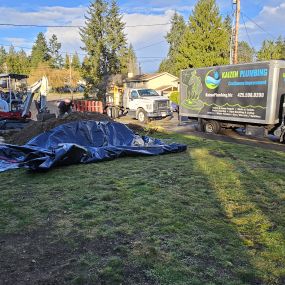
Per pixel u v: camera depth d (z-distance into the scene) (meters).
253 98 14.56
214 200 6.39
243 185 7.37
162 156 10.69
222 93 16.17
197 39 42.12
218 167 9.04
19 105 19.61
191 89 18.19
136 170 8.73
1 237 4.90
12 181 7.96
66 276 3.86
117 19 48.03
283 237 4.83
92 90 46.88
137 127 17.94
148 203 6.18
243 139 15.45
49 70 82.75
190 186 7.28
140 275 3.86
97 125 11.84
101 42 46.97
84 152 9.63
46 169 8.62
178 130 18.91
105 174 8.38
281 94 14.00
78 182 7.66
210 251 4.40
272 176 8.09
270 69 13.68
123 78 49.78
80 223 5.34
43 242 4.72
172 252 4.36
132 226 5.19
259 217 5.56
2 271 3.99
